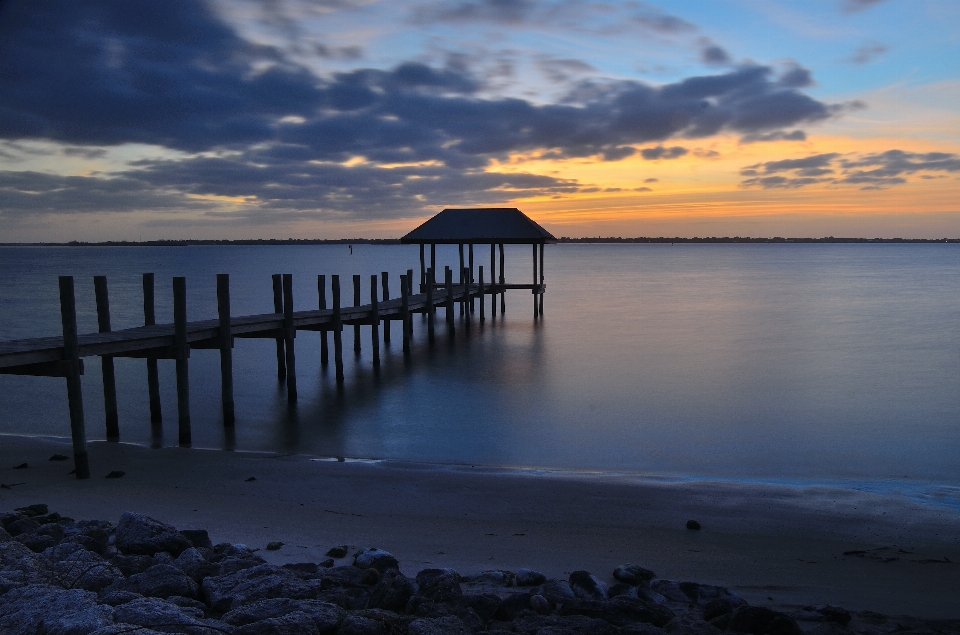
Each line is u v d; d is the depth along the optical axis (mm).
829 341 29625
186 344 14000
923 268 100812
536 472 11836
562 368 23703
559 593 6027
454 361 25094
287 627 4711
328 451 13477
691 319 38062
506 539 8195
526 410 17578
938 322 35938
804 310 42375
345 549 7383
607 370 23281
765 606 6188
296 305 45188
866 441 14547
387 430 15391
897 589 6883
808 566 7543
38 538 6770
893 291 57000
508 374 22625
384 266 108312
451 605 5613
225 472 11250
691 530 8742
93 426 15516
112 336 13219
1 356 10273
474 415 16953
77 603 4863
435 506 9586
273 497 9828
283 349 21312
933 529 8922
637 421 16391
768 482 11430
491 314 40781
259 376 22094
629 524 8953
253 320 17406
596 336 31500
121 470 11203
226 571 6145
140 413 16922
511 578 6578
